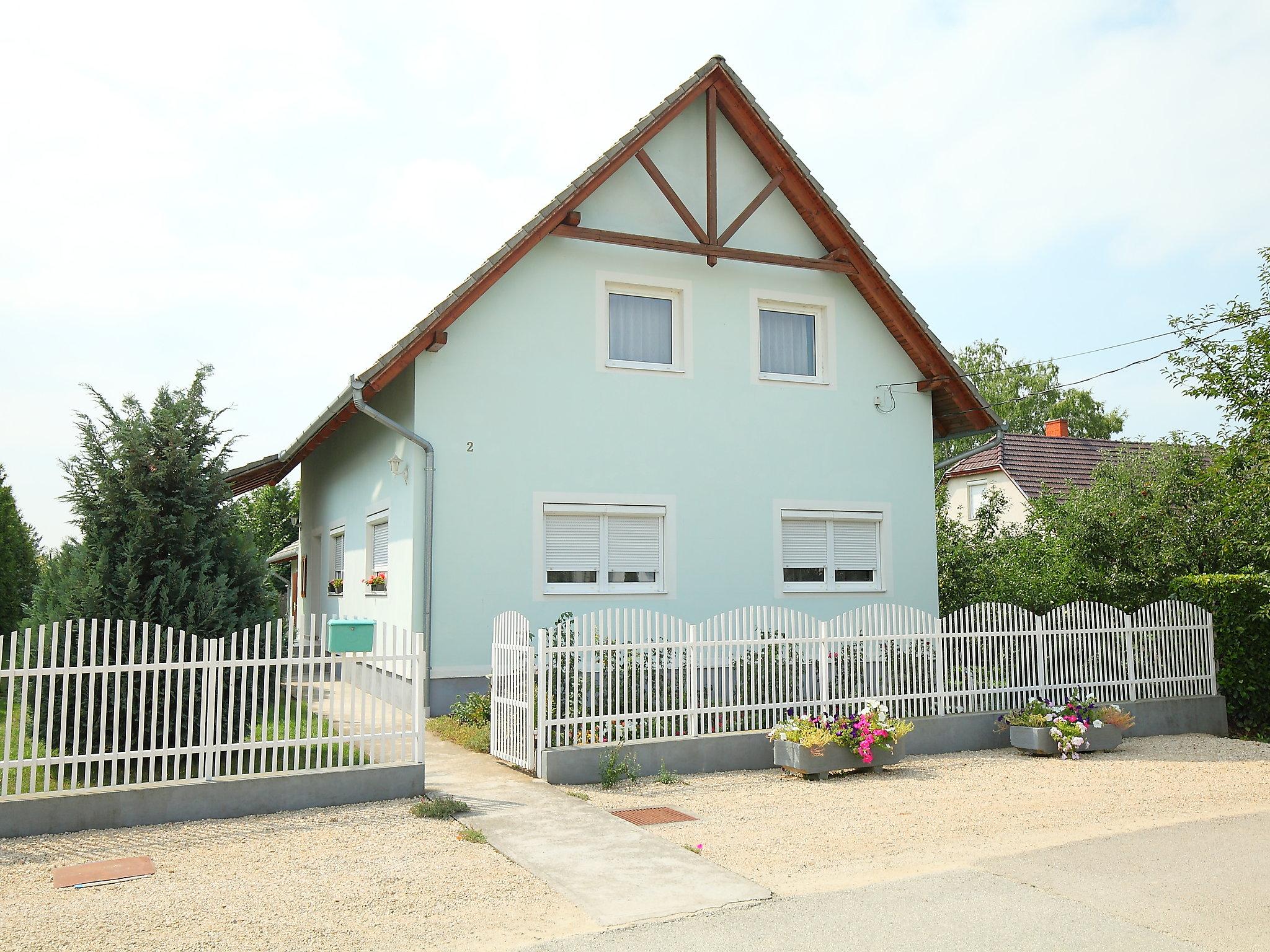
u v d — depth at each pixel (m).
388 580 14.48
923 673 11.89
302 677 8.33
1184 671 13.81
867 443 16.06
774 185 15.02
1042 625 12.81
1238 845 7.38
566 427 13.86
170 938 5.35
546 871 6.50
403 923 5.59
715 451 14.86
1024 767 10.75
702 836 7.57
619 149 13.67
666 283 14.74
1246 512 13.77
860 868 6.72
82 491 8.83
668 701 10.34
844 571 15.85
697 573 14.55
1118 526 15.05
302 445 17.11
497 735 10.44
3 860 6.72
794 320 15.98
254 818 7.87
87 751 7.55
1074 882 6.39
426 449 12.93
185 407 9.29
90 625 8.38
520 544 13.43
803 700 11.07
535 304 13.83
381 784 8.46
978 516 21.44
